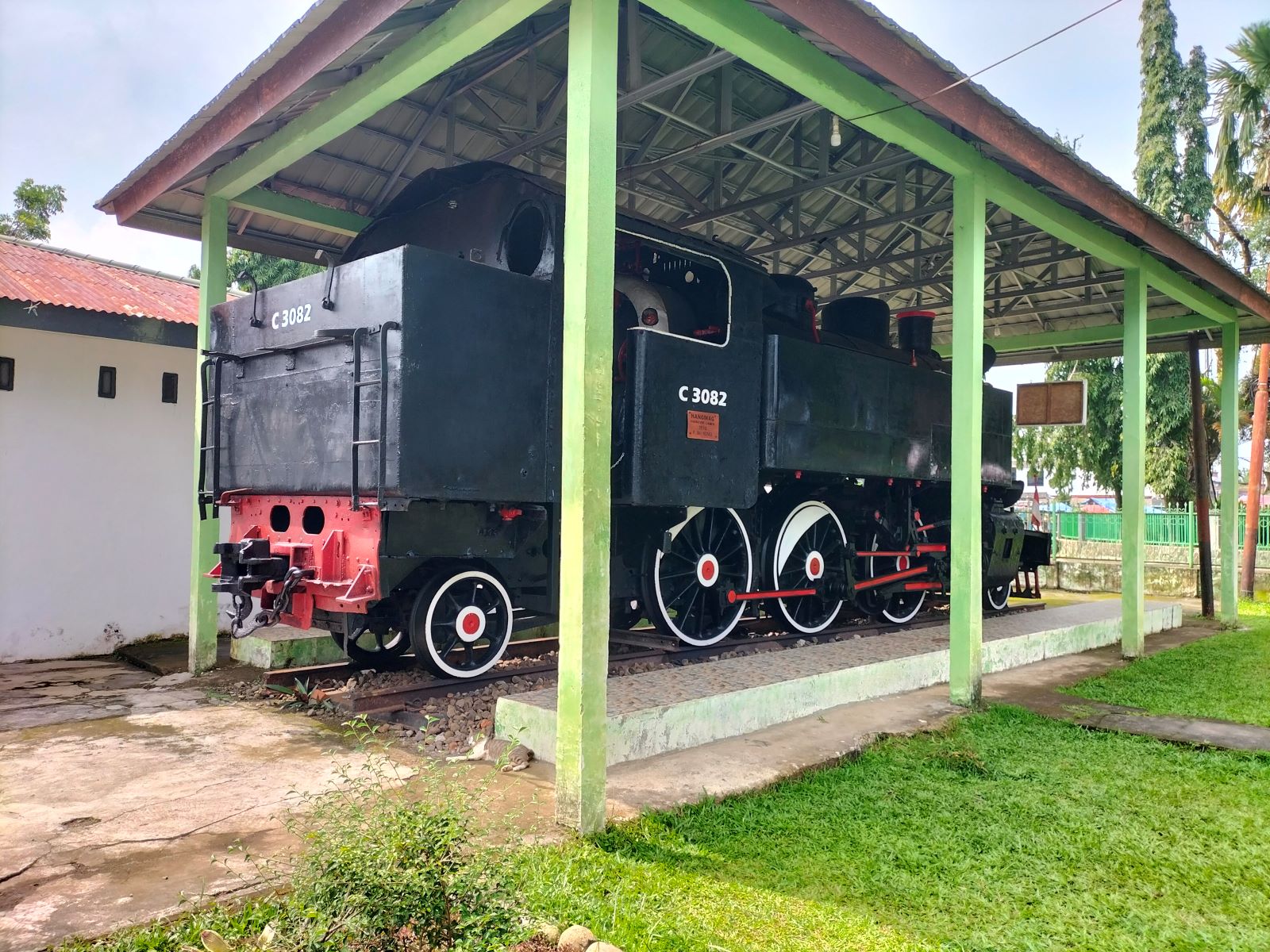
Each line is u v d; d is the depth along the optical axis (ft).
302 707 17.51
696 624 22.75
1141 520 26.37
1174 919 9.34
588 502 11.21
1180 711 18.81
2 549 22.06
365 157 22.22
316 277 16.57
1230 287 28.22
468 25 13.01
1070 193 19.88
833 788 13.24
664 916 8.86
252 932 8.22
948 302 38.42
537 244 18.53
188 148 18.65
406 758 14.20
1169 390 64.18
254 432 18.04
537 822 11.33
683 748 14.79
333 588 15.97
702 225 28.99
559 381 17.26
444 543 16.47
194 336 25.08
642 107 22.33
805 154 26.30
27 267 25.59
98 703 17.88
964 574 18.92
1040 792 13.30
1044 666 24.63
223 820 11.26
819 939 8.66
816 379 23.50
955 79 15.89
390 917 7.08
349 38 13.62
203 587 20.75
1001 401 33.12
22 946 7.91
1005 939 8.82
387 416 14.57
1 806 11.73
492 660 18.35
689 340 19.42
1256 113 50.62
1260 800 13.12
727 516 23.06
